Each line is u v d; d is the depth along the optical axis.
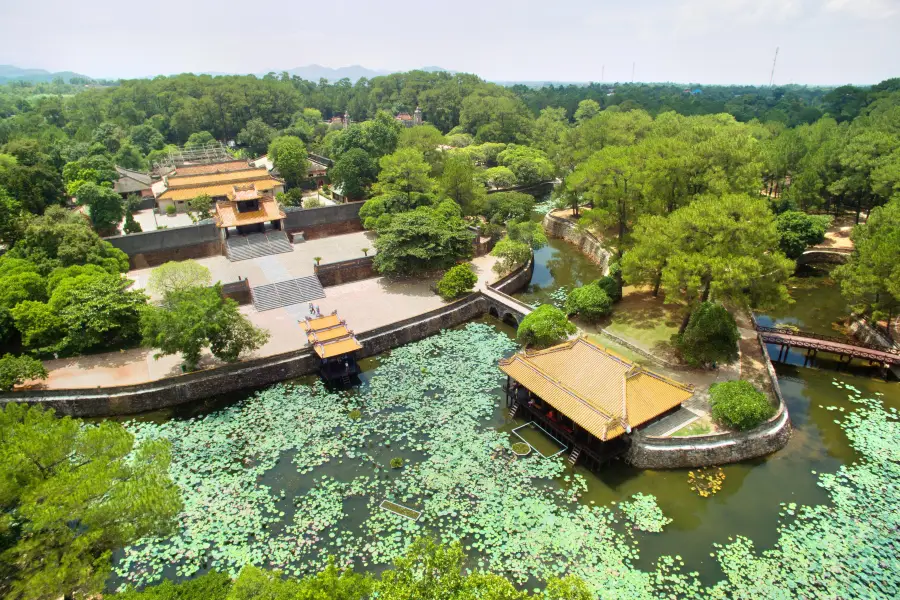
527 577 32.56
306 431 46.34
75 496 24.91
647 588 31.75
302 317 64.44
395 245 71.94
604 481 40.50
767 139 106.88
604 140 105.94
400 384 52.97
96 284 56.62
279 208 84.38
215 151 136.88
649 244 55.84
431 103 192.50
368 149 112.56
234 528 36.44
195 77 192.62
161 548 34.81
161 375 52.75
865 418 46.81
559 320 54.81
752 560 33.59
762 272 50.75
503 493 39.28
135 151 130.62
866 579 32.03
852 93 173.38
